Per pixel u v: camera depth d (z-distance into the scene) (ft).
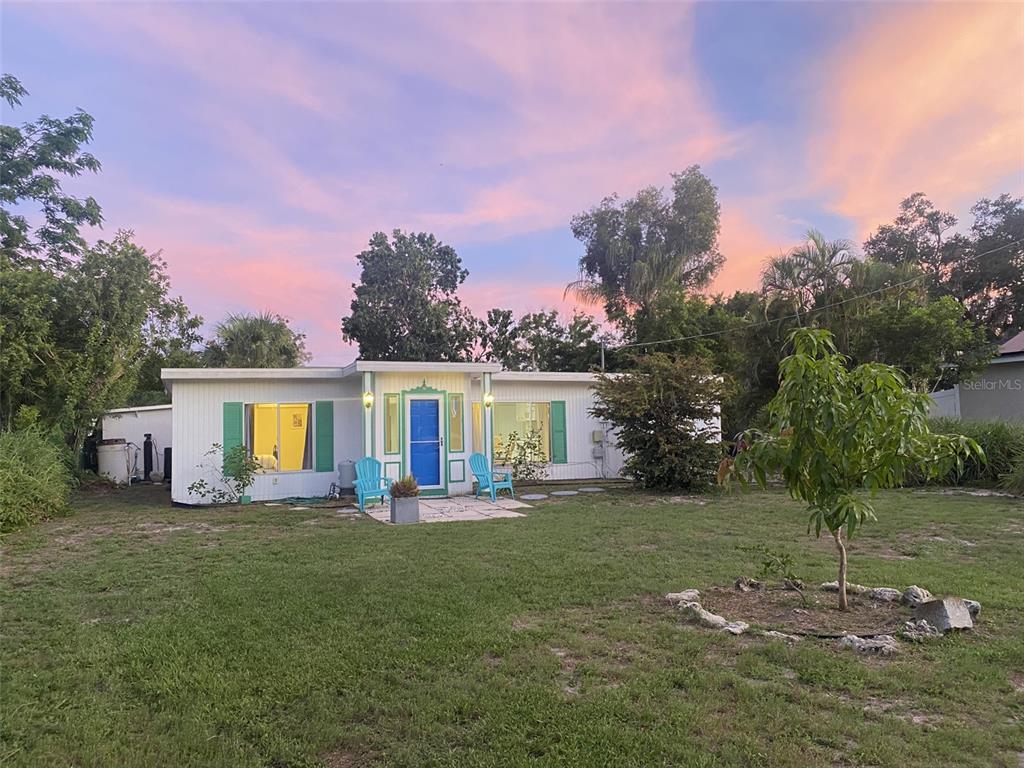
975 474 47.65
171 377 42.47
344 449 46.93
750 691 11.66
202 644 14.58
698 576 20.49
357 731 10.43
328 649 14.11
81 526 32.78
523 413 54.13
